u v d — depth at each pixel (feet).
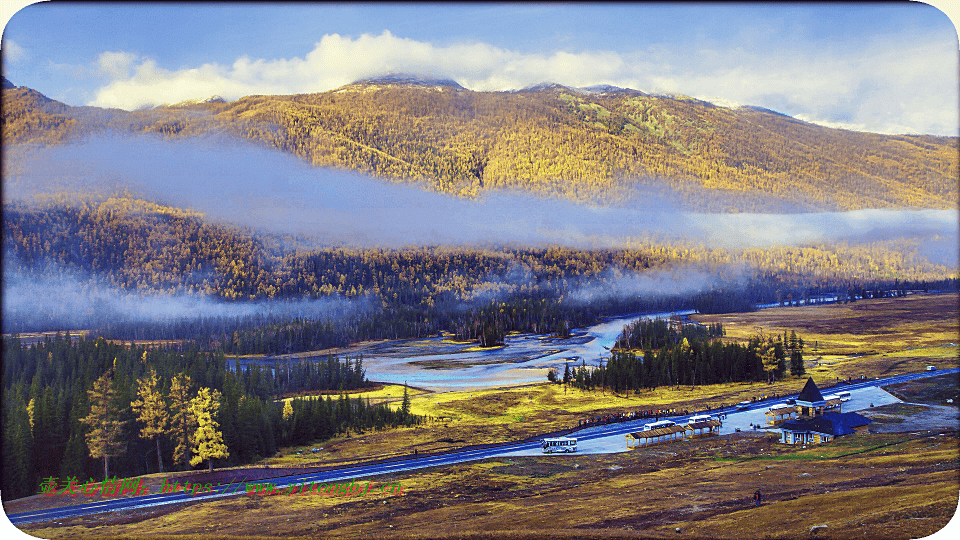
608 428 516.32
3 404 445.78
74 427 397.39
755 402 600.39
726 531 254.47
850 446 399.03
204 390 453.99
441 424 553.23
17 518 303.48
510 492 336.29
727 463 382.22
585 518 282.97
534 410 631.56
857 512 260.83
